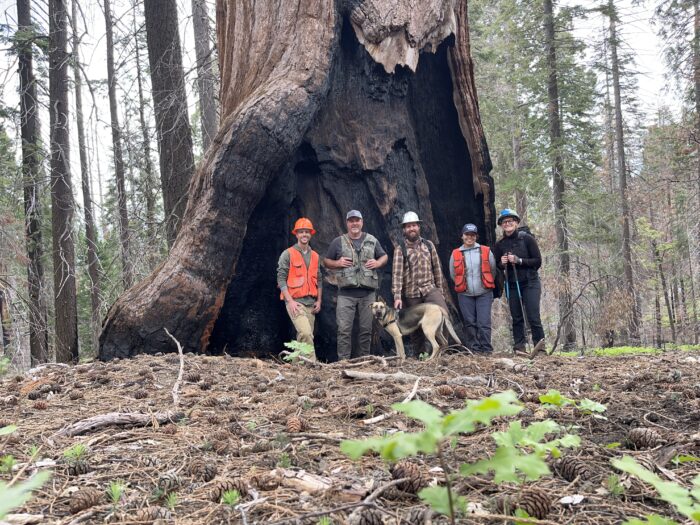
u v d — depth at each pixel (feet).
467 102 32.86
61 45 44.65
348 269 25.35
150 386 16.21
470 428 3.89
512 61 74.13
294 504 7.53
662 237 97.55
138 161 44.14
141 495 8.07
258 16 29.07
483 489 7.79
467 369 18.94
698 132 62.13
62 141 44.93
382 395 14.30
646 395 13.88
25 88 47.83
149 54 35.88
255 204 26.63
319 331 29.63
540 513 6.87
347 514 7.06
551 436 10.25
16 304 45.70
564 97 67.05
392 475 8.32
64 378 17.78
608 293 54.85
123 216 46.11
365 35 28.89
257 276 29.40
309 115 26.78
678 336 90.33
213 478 8.76
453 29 31.55
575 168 66.33
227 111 29.40
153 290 25.08
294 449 9.79
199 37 45.24
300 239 25.46
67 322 44.09
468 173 34.22
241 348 29.30
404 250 27.20
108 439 11.06
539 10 66.64
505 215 28.07
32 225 49.08
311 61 27.09
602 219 71.15
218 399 14.12
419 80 33.42
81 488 8.34
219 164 25.34
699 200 69.36
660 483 4.55
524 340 28.14
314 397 14.46
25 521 7.14
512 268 27.99
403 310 26.89
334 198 30.71
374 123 31.50
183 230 26.27
